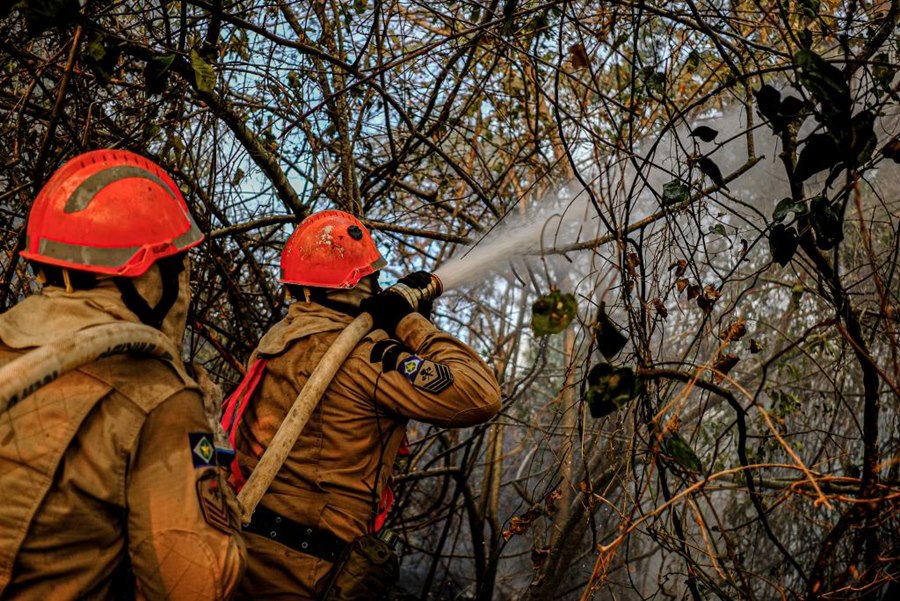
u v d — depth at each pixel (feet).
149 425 4.50
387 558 6.34
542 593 10.98
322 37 10.37
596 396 5.56
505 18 8.26
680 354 12.64
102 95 10.34
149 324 4.89
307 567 6.30
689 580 7.16
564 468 8.63
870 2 9.50
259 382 6.88
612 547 6.38
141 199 4.94
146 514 4.38
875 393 6.22
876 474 6.13
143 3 10.00
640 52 10.90
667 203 7.11
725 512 12.01
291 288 7.22
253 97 10.37
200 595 4.40
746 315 12.29
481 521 12.96
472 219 12.03
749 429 12.45
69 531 4.26
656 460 6.51
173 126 9.14
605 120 11.60
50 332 4.56
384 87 10.62
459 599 15.85
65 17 7.01
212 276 10.68
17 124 8.54
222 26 9.32
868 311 8.90
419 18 12.57
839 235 6.36
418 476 12.30
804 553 10.86
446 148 13.96
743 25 10.84
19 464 4.22
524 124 13.03
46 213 4.86
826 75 6.03
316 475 6.44
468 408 6.44
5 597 4.17
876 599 6.95
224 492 4.79
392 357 6.50
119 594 4.65
